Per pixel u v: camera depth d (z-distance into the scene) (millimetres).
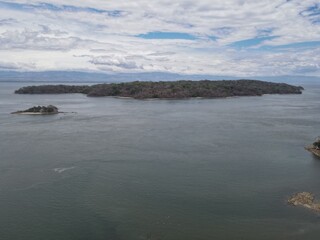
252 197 37156
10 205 35188
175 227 31047
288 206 34969
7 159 50750
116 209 34344
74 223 31766
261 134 70000
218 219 32375
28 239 29406
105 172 44875
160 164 48344
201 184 40719
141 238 29391
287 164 48688
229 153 54312
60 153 54219
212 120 90188
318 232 30156
